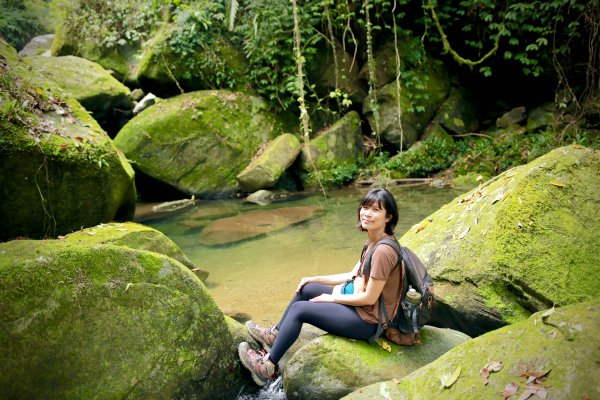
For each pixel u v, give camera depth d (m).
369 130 10.43
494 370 2.13
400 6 10.27
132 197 6.20
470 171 8.80
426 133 10.02
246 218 7.27
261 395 2.94
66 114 5.28
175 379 2.60
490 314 2.96
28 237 4.80
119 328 2.44
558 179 3.14
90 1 10.55
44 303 2.26
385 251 2.54
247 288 4.43
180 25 9.49
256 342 3.04
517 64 10.15
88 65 9.10
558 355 2.02
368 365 2.63
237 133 9.39
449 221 3.56
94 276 2.40
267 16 9.53
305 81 9.98
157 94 10.03
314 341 2.76
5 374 2.15
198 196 9.04
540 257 2.89
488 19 9.48
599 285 2.78
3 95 4.75
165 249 4.51
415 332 2.66
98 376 2.36
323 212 7.35
